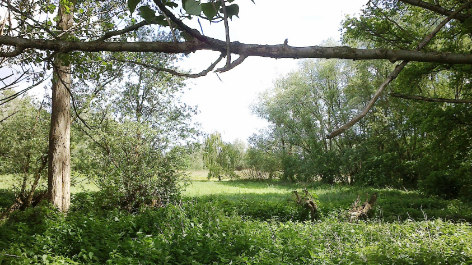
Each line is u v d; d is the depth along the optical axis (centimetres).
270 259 574
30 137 1359
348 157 2636
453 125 1459
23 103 1367
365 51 161
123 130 1226
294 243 684
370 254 601
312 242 683
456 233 757
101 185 1181
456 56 169
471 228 860
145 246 621
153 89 1387
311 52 153
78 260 588
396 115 2364
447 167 1612
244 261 579
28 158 1302
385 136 2420
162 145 1277
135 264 553
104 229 753
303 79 3092
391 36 1345
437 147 1536
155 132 1252
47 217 871
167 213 909
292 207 1249
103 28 510
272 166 3409
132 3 122
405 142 2403
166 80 1374
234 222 845
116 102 1397
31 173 1345
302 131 3055
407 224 911
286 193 2094
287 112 3153
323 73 2903
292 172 3102
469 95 1464
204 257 623
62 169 1087
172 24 135
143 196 1179
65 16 593
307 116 2941
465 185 1644
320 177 3059
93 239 703
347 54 161
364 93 2552
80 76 330
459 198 1664
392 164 2364
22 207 1265
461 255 578
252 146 3550
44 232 711
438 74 2050
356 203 1194
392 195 1905
